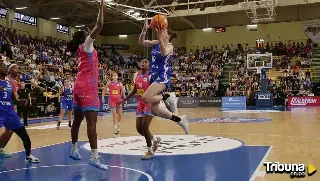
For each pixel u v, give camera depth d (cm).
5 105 531
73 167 497
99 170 471
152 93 480
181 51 3488
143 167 484
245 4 2255
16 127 537
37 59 2216
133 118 1575
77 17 3203
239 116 1512
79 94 439
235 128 1009
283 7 3056
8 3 2478
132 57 3419
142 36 491
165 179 413
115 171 463
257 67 2397
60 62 2459
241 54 3100
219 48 3341
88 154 606
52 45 2728
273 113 1658
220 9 2484
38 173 460
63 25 3109
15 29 2459
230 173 437
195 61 3234
